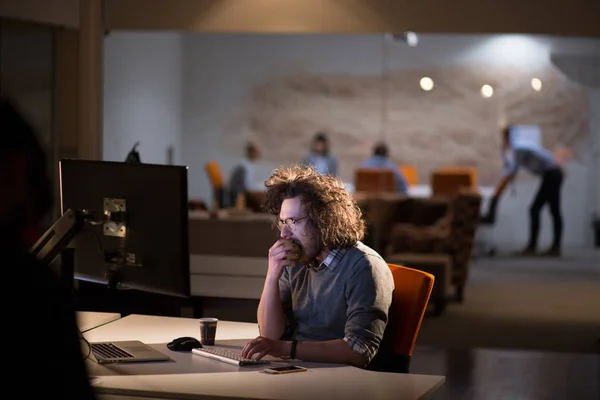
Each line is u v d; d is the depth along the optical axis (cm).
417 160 1268
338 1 772
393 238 909
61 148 818
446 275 806
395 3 767
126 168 294
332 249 307
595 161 1223
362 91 1298
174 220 285
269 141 1367
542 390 539
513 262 1160
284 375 271
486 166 1246
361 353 289
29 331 142
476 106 1243
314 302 311
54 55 811
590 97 1219
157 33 1266
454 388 542
